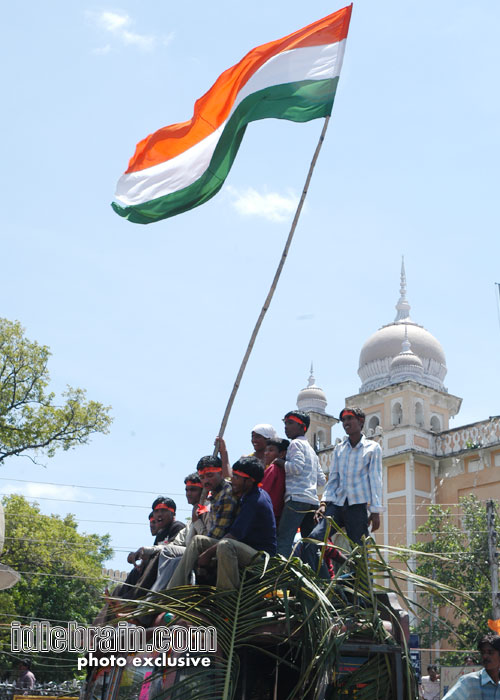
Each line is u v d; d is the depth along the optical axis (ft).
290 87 30.66
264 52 31.07
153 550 22.66
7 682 38.52
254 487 19.72
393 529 107.04
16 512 91.50
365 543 18.56
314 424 128.67
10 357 92.02
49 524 93.30
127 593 22.20
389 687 17.04
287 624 16.19
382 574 19.01
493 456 103.86
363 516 24.66
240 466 19.57
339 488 25.08
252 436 25.86
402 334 131.64
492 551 79.10
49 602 90.58
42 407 93.20
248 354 25.25
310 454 24.35
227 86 31.22
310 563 21.89
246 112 30.50
